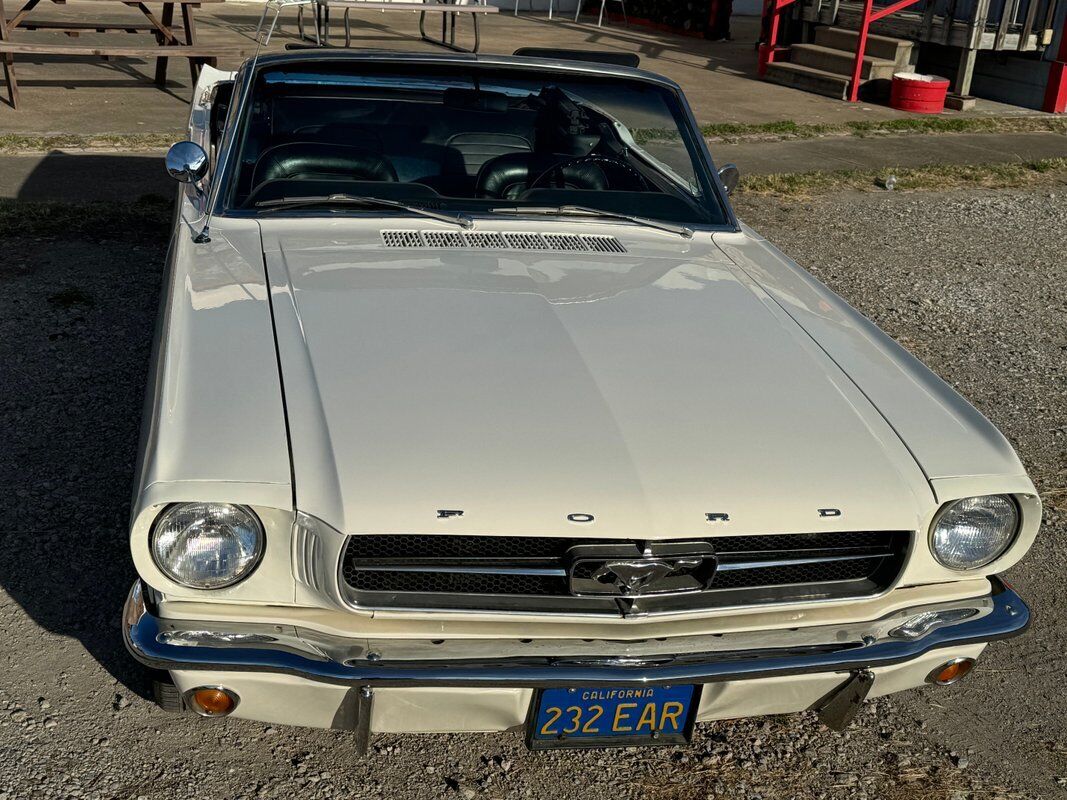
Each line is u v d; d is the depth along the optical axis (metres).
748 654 2.28
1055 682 3.14
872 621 2.39
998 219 8.15
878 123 11.14
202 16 14.32
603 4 16.78
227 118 3.51
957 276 6.75
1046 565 3.69
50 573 3.21
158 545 2.04
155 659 2.08
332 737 2.75
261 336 2.53
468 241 3.21
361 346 2.51
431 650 2.17
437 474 2.13
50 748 2.60
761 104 11.76
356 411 2.27
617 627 2.25
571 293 2.92
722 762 2.79
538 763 2.73
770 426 2.40
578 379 2.47
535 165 3.57
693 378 2.55
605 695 2.31
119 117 9.11
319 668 2.11
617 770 2.73
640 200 3.61
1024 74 12.57
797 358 2.73
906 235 7.58
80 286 5.42
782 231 7.48
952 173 9.41
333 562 2.04
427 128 3.54
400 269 2.95
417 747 2.75
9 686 2.78
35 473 3.71
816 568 2.35
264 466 2.10
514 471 2.16
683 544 2.17
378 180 3.41
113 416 4.14
